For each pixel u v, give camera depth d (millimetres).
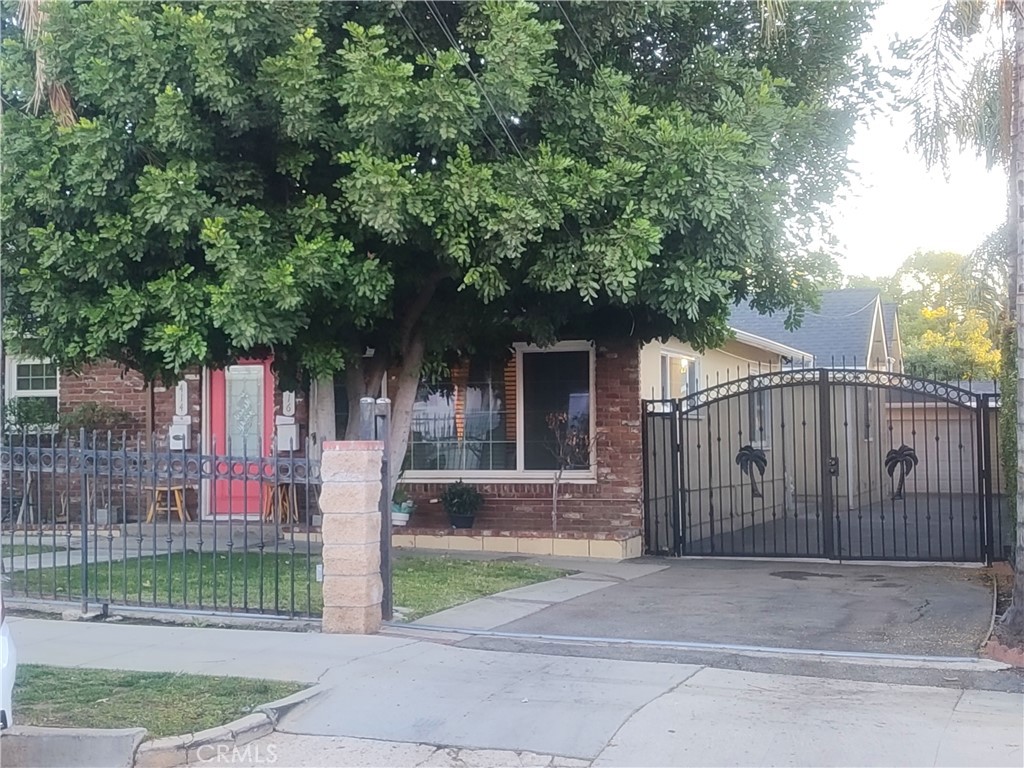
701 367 18516
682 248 10484
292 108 9227
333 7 9828
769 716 6461
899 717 6449
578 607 9984
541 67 9828
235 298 9117
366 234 10258
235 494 16078
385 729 6320
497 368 14969
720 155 9711
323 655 7848
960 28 9602
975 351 34750
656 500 14602
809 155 11758
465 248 9625
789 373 13930
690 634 8766
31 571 11523
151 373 11234
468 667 7566
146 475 9500
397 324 12164
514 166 9953
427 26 10328
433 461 15125
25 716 6332
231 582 9273
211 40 8992
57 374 17094
